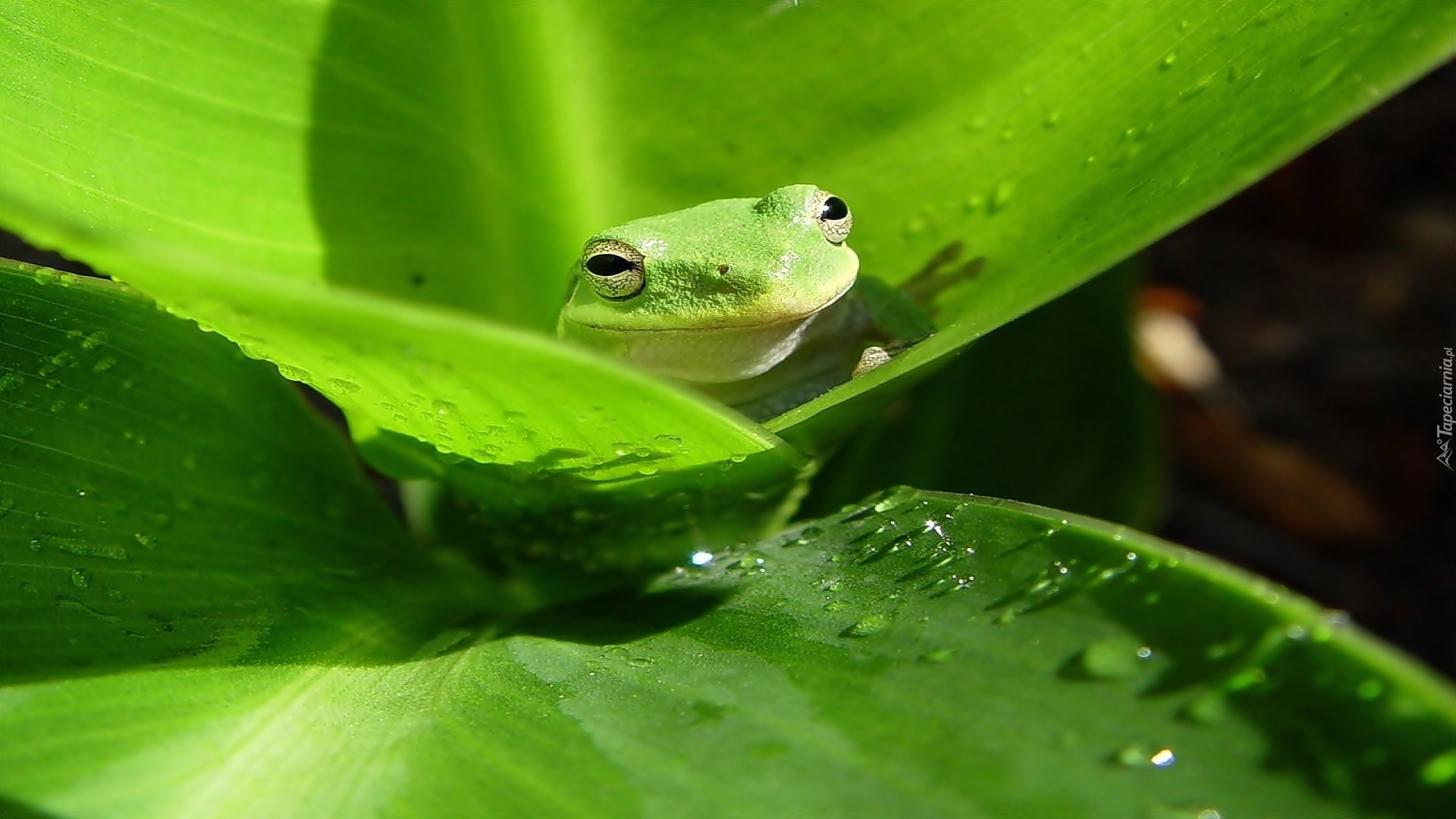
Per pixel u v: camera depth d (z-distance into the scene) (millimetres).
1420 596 301
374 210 253
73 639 236
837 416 245
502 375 228
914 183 254
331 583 246
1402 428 312
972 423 269
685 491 245
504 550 253
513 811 226
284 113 250
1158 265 337
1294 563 306
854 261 256
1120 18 246
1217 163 233
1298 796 217
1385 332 321
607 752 228
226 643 239
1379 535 306
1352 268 329
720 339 264
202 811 229
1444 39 228
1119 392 268
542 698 233
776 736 227
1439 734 218
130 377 246
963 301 251
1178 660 226
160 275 224
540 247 258
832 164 256
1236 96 237
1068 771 224
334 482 252
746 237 257
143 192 246
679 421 232
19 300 243
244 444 249
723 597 239
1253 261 335
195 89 248
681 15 252
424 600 250
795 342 266
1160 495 270
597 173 257
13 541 239
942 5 250
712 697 230
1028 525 234
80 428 244
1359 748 220
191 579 242
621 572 254
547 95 254
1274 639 225
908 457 268
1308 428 313
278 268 250
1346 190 334
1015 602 231
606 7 252
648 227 258
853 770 225
